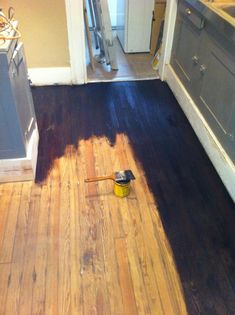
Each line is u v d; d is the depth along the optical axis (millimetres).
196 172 2061
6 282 1419
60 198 1826
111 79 3111
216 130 2066
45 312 1319
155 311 1336
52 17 2570
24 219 1699
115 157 2158
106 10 2969
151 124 2512
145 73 3248
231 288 1431
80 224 1685
